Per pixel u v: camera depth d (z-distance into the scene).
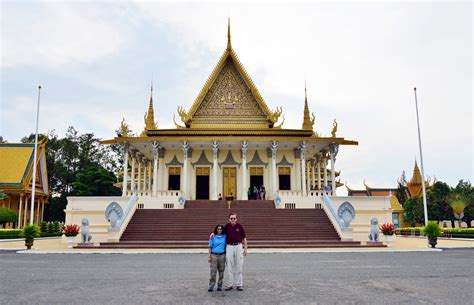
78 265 14.19
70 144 72.00
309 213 27.61
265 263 14.59
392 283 9.92
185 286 9.54
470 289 9.07
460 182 50.50
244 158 35.62
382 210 28.02
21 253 19.39
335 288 9.19
